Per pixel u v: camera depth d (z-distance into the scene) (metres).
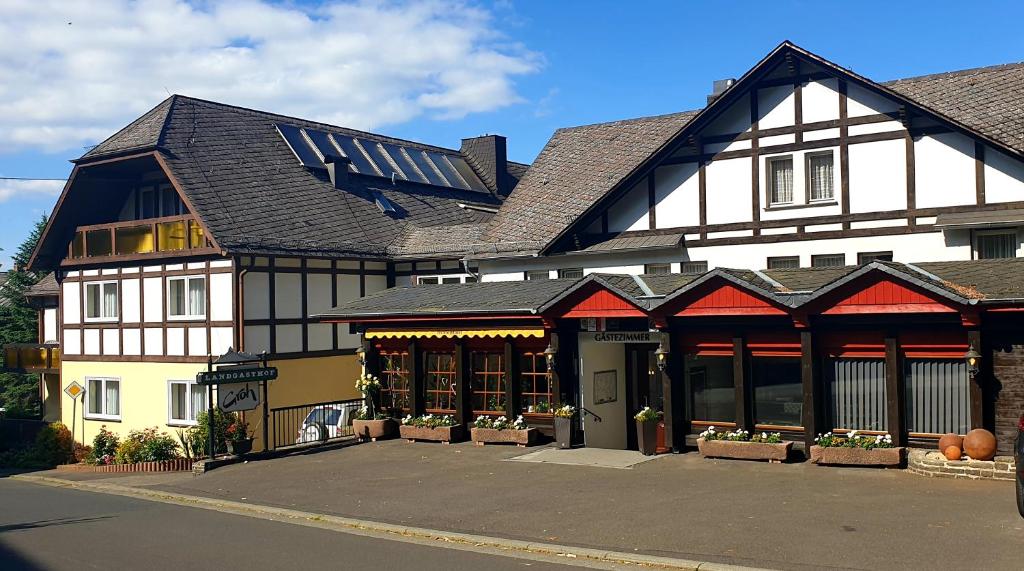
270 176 28.48
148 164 27.22
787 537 10.36
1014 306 13.21
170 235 25.97
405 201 32.06
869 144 19.00
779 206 20.05
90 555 11.30
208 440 21.14
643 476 14.49
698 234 21.06
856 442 14.40
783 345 15.59
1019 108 18.56
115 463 22.80
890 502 11.76
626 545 10.52
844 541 10.06
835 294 14.66
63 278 29.25
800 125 19.81
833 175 19.52
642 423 16.59
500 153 38.28
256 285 24.81
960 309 13.59
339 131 34.28
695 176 21.16
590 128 28.98
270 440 24.45
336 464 17.61
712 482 13.69
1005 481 12.66
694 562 9.66
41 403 34.78
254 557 10.83
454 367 19.92
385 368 21.09
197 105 29.62
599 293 17.14
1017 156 17.11
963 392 14.17
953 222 17.36
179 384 25.84
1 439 30.27
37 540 12.53
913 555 9.42
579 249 22.59
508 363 19.02
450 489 14.43
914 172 18.50
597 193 25.09
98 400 28.16
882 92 18.50
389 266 28.73
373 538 11.77
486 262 24.86
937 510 11.21
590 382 18.41
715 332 16.22
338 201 29.50
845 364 15.14
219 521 13.44
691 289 15.89
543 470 15.54
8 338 44.41
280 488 15.65
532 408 18.92
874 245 18.91
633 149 26.72
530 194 26.73
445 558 10.48
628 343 19.06
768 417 15.80
